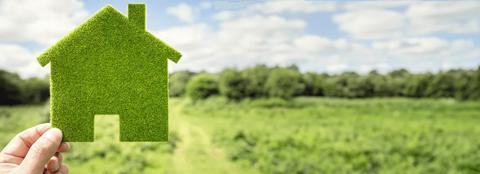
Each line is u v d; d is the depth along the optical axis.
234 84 38.62
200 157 20.14
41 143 1.88
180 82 41.16
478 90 30.59
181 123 29.66
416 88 32.69
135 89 2.12
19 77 28.98
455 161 21.16
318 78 36.25
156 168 17.67
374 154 21.77
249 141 23.83
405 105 32.19
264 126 28.52
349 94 34.59
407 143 23.00
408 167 20.78
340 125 28.42
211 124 29.30
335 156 21.58
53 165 2.14
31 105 28.88
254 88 38.25
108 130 19.77
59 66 2.05
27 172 1.83
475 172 20.86
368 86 34.25
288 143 23.59
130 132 2.12
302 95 36.25
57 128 2.04
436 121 27.98
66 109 2.06
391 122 28.70
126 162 17.55
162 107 2.14
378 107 32.53
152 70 2.13
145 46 2.12
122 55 2.11
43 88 29.31
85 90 2.07
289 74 36.69
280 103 36.09
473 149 22.27
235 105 37.41
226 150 21.44
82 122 2.07
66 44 2.06
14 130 22.62
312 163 20.14
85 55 2.08
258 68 38.81
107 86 2.10
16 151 2.18
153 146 19.61
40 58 2.03
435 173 20.62
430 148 22.41
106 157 17.84
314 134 25.23
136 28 2.12
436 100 31.72
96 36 2.09
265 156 20.84
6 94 28.48
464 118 28.58
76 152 17.92
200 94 39.62
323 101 35.38
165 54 2.14
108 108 2.09
